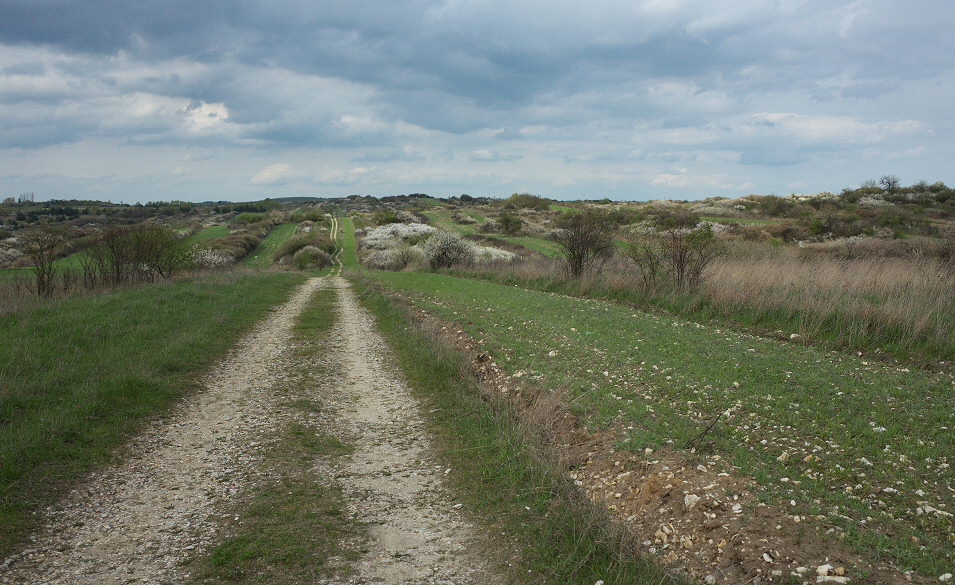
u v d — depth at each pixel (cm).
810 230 4903
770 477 489
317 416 811
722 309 1358
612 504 508
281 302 2248
